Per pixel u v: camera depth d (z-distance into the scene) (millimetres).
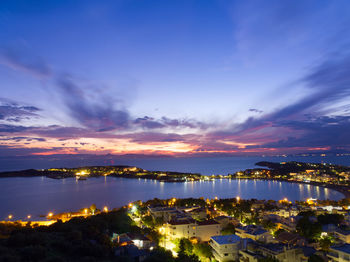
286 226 119062
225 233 105062
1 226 105312
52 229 87688
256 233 90375
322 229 107500
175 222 109750
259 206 189125
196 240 100938
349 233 92938
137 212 159000
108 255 67688
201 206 183125
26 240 65688
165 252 73250
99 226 99938
